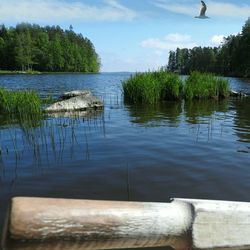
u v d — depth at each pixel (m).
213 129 11.22
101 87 34.88
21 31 131.62
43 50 122.94
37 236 1.44
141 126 11.52
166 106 17.59
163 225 1.71
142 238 1.68
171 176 6.42
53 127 10.88
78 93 20.94
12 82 44.81
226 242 1.88
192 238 1.79
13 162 7.15
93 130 10.61
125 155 7.78
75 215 1.52
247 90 32.16
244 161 7.47
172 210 1.75
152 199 5.40
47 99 17.28
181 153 8.03
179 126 11.66
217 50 109.19
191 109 16.56
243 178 6.37
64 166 6.91
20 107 13.75
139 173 6.56
